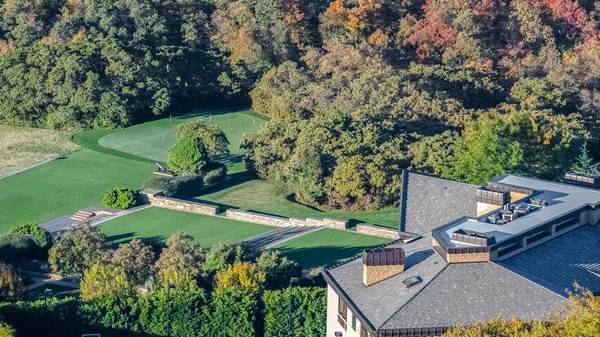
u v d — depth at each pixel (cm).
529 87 18975
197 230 14725
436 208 10994
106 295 11456
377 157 15688
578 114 18075
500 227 9825
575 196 10644
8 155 18062
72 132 19325
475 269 9256
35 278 13238
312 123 16662
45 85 19600
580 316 8425
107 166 17550
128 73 19800
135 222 15062
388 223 14675
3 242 13612
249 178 16950
